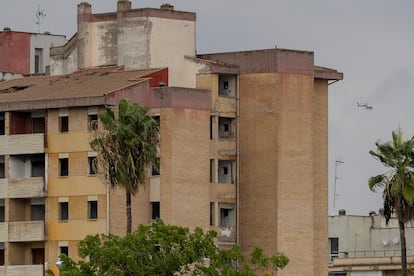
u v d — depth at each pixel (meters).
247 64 171.00
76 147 160.75
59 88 167.00
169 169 161.88
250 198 169.62
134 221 161.00
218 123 169.38
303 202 170.00
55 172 161.75
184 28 173.12
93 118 160.50
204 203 164.25
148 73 166.62
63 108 161.88
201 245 130.75
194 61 171.12
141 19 172.25
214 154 168.12
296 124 170.38
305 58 171.38
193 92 164.00
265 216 169.00
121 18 173.38
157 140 147.88
